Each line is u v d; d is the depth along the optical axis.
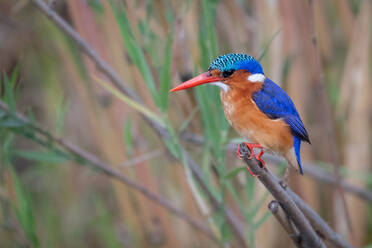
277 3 9.84
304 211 6.33
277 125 7.01
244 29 10.17
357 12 12.21
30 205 8.16
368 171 10.78
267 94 7.15
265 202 9.20
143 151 9.71
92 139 11.99
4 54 11.73
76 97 11.96
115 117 9.60
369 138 11.12
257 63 7.35
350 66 10.88
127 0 8.23
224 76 7.18
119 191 9.81
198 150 9.28
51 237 10.88
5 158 8.12
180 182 9.67
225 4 10.11
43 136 8.87
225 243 7.75
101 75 9.21
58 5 9.98
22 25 11.94
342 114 11.03
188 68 8.52
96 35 9.21
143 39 8.28
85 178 12.20
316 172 10.25
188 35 8.88
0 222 8.91
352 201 10.45
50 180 12.04
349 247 6.64
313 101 11.32
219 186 8.86
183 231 10.45
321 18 11.00
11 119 7.71
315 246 5.99
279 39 9.66
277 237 9.63
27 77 12.67
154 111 9.05
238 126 7.29
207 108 7.26
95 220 11.41
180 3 8.34
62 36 9.52
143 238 9.85
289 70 10.12
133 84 9.33
